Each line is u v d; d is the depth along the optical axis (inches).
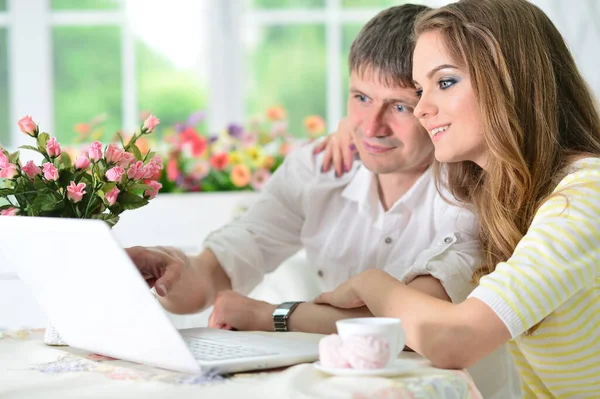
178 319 88.0
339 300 56.0
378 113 61.8
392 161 62.9
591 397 52.6
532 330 49.7
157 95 157.6
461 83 52.0
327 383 38.3
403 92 60.5
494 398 66.2
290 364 43.1
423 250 65.1
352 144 70.7
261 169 122.6
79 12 153.2
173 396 36.9
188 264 64.6
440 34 52.4
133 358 44.4
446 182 63.6
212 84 155.5
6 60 151.6
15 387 40.0
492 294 44.6
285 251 73.8
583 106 56.1
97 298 42.4
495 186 52.5
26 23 151.3
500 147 50.9
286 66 156.8
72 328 47.8
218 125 156.0
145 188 52.1
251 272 70.7
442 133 53.3
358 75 62.2
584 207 47.3
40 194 49.8
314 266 72.0
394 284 49.8
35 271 46.4
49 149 50.4
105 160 51.0
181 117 158.6
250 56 156.8
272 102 157.5
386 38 60.6
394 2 155.5
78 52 153.9
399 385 37.8
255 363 41.9
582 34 130.3
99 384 40.1
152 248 61.1
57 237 41.1
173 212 116.0
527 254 45.9
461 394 40.1
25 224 43.0
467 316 44.4
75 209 50.5
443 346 44.0
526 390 58.1
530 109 52.3
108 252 38.1
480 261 58.8
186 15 156.3
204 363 40.6
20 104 152.1
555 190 50.3
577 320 49.3
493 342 44.3
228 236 70.5
